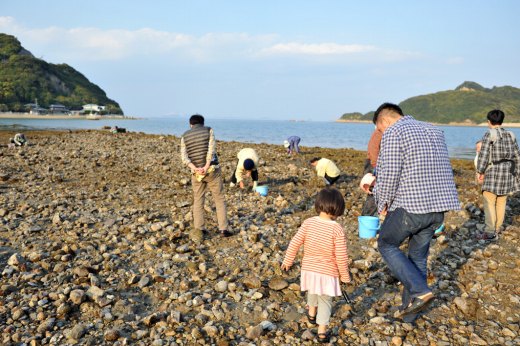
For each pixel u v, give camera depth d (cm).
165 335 394
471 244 668
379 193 408
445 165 401
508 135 641
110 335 382
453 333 414
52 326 402
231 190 1035
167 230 680
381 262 588
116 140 2256
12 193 894
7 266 522
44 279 494
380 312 455
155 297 474
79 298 445
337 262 390
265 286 505
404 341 400
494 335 410
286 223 766
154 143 2086
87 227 690
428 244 420
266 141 4197
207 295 472
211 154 643
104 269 533
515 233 709
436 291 504
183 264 561
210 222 745
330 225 393
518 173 643
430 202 388
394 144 394
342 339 402
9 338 377
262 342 385
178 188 1029
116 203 856
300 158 1747
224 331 406
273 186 1120
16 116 17812
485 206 674
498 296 488
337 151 2252
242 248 628
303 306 463
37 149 1709
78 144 1980
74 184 1027
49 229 670
